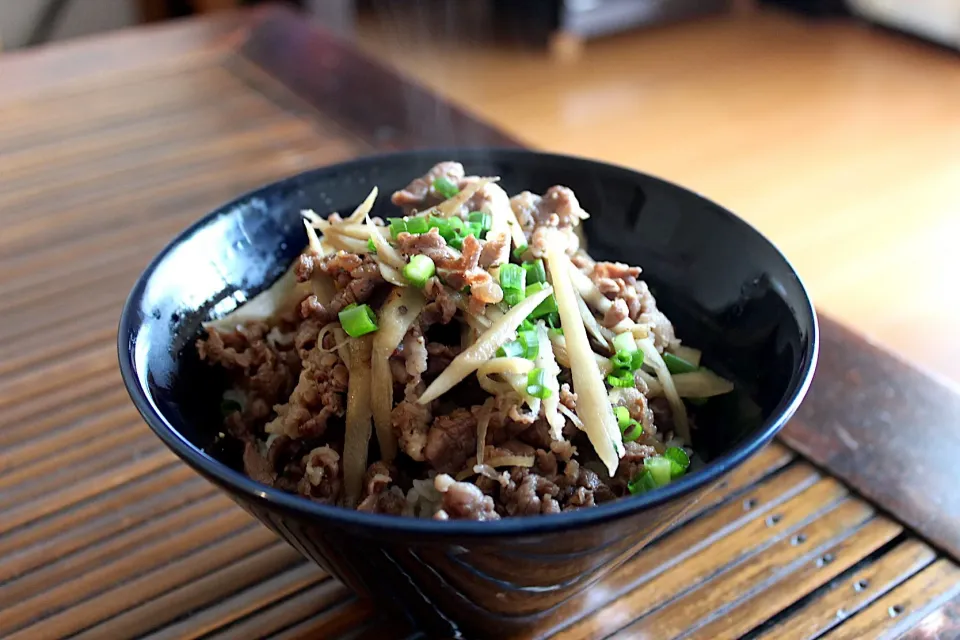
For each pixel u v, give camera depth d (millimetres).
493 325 207
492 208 235
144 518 227
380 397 207
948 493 226
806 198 573
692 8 836
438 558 165
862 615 200
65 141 387
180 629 202
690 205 242
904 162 608
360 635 201
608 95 722
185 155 377
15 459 242
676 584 208
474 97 725
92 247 325
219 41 467
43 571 214
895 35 812
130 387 184
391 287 217
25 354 277
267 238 245
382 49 814
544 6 780
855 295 478
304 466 213
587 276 236
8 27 786
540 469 203
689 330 246
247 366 228
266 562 216
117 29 835
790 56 780
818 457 236
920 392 254
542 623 201
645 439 217
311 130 388
